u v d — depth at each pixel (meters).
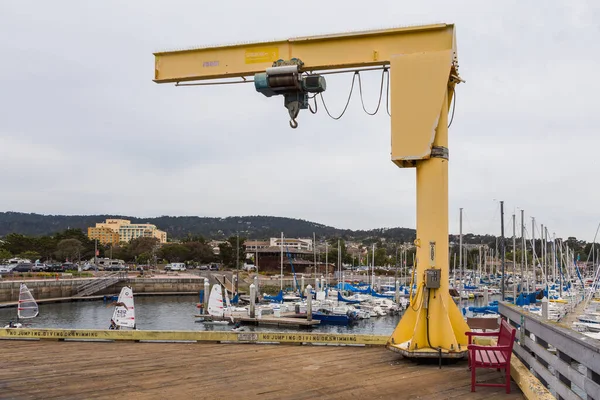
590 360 4.27
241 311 48.28
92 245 127.12
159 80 9.91
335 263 121.44
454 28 8.34
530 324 6.62
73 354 8.76
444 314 8.01
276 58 9.32
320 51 9.04
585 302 49.03
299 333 9.62
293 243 155.75
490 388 6.47
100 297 66.94
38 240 116.25
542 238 65.19
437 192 8.18
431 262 8.12
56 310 54.88
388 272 116.81
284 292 65.00
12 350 9.14
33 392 6.38
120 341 9.99
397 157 8.22
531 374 6.30
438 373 7.27
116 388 6.54
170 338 9.95
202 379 6.98
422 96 8.19
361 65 8.87
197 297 71.88
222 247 120.81
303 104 9.36
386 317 48.66
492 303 52.72
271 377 7.08
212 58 9.69
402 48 8.59
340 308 45.88
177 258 134.50
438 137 8.24
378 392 6.31
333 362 8.02
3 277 67.12
